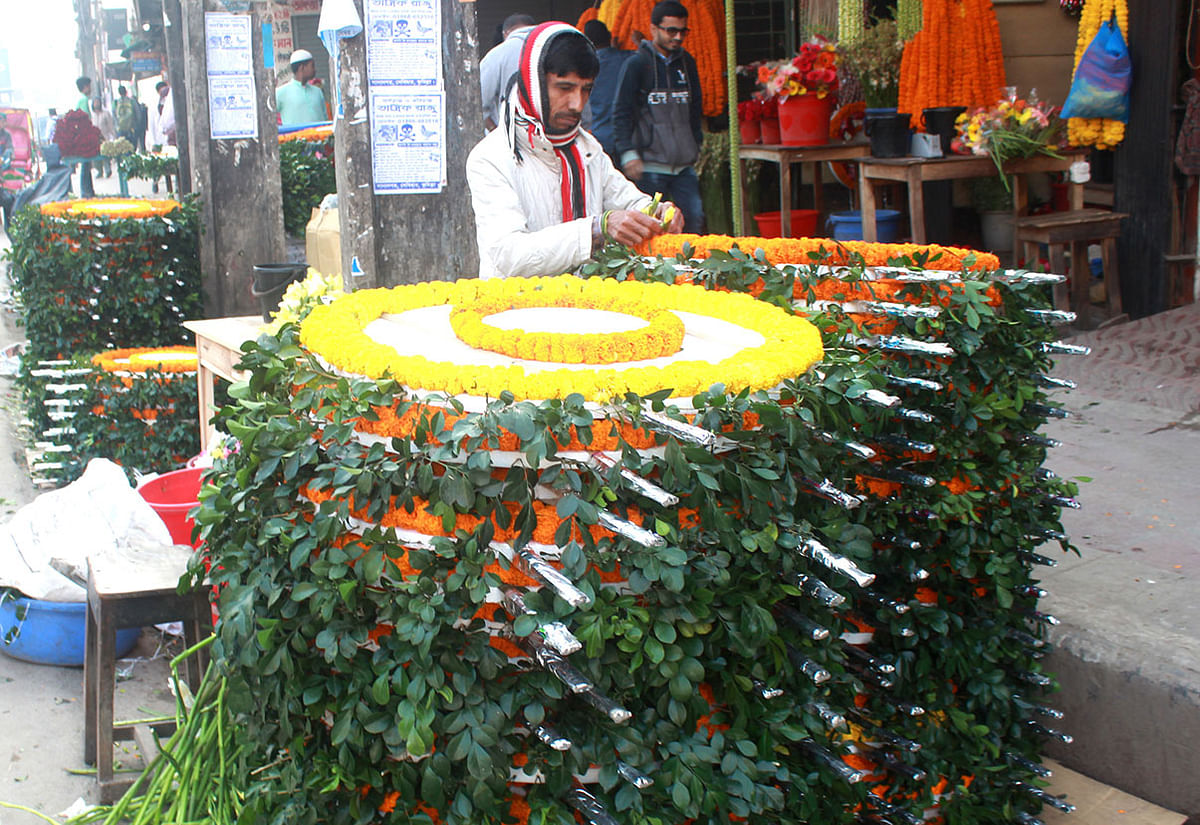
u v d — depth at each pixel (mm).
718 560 1980
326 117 12133
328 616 1985
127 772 3174
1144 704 2885
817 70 6906
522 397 2002
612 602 1937
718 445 2055
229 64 6914
